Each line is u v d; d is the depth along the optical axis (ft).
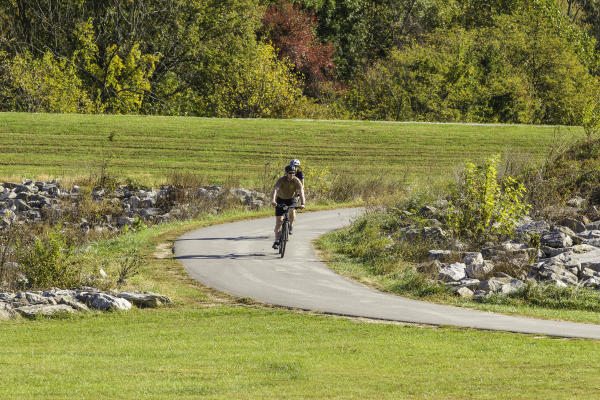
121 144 383.65
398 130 425.28
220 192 284.00
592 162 227.61
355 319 110.01
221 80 554.87
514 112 615.16
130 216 268.82
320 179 316.40
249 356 84.84
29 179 308.81
